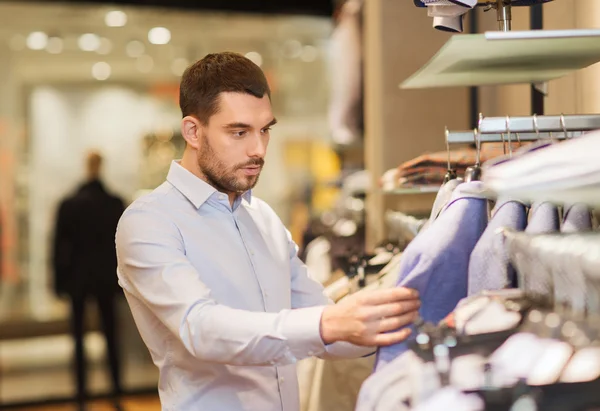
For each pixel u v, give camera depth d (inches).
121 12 230.5
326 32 262.2
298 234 296.8
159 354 60.1
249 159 56.6
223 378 58.2
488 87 103.7
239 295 59.7
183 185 59.7
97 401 205.0
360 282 75.7
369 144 139.4
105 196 211.8
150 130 297.3
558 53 49.6
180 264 54.2
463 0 52.7
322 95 300.8
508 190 34.4
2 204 278.8
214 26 250.8
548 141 48.0
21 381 220.7
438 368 39.4
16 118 281.7
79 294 204.1
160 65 294.5
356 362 72.9
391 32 129.1
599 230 37.7
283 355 45.2
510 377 37.4
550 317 36.7
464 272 43.2
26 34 258.4
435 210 49.2
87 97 290.2
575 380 35.6
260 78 56.7
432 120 129.1
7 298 275.0
